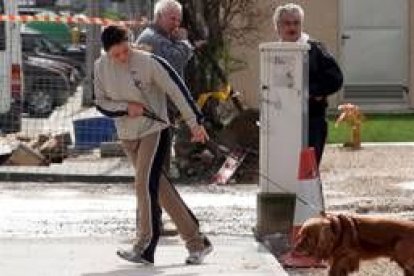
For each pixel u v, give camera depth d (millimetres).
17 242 23125
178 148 33531
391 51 54125
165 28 22719
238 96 37719
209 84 35094
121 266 20625
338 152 39156
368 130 45719
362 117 43969
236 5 37531
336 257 17641
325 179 32906
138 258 20531
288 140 23016
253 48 48094
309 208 21516
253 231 24141
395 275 19859
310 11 53188
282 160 23094
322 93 22719
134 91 20250
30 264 20859
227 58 36844
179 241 23203
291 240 21766
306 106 22828
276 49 22719
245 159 33062
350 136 41531
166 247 22547
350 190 30641
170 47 22516
